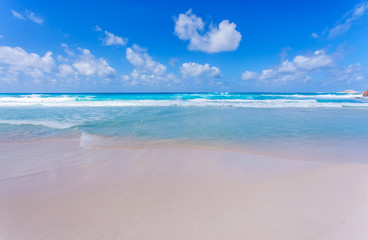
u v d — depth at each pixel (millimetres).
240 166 3965
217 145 5570
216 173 3609
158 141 6016
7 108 15500
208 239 1930
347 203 2520
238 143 5781
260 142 5875
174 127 8062
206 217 2271
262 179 3326
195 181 3270
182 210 2418
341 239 1893
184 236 1976
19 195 2844
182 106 17594
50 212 2406
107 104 18859
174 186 3088
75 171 3771
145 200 2666
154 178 3410
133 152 4949
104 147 5402
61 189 3025
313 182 3168
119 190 2969
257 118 10523
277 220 2193
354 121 9633
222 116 11203
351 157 4527
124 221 2213
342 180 3217
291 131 7340
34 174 3639
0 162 4293
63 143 5801
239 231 2029
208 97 31953
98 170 3814
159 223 2174
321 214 2287
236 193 2838
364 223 2113
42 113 12352
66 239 1942
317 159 4387
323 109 15602
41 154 4836
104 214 2350
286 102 21844
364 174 3445
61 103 19312
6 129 7555
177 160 4359
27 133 6988
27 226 2146
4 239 1945
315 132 7199
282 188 2975
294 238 1915
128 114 11945
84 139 6242
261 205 2506
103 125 8391
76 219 2264
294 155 4680
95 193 2883
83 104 18703
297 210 2379
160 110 14344
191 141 5996
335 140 6098
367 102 22797
